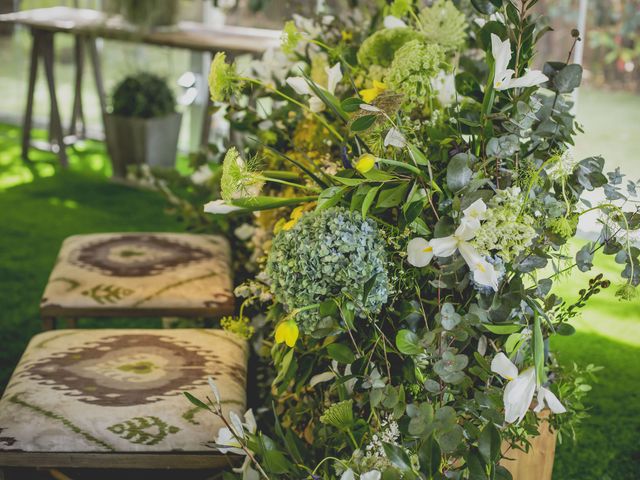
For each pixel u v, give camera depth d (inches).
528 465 67.7
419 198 53.9
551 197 54.1
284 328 54.2
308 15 99.3
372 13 92.4
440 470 55.1
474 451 53.3
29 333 119.6
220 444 57.6
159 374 68.6
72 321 87.2
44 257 146.2
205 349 73.3
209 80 63.6
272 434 80.6
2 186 181.2
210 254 94.4
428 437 51.6
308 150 79.2
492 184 53.5
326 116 78.0
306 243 53.7
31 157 201.5
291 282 54.2
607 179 55.2
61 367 69.3
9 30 224.8
